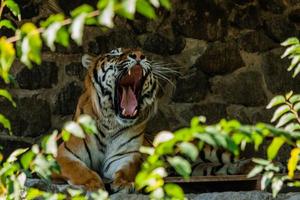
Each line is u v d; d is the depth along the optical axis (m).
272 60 13.43
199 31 13.25
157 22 13.10
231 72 13.28
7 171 4.55
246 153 12.79
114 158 10.94
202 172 11.81
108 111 10.90
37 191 4.81
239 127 3.82
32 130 12.45
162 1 3.73
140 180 4.09
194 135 3.74
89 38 12.79
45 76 12.59
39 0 12.70
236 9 13.45
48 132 12.52
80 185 9.98
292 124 5.18
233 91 13.21
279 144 4.07
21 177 4.66
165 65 12.98
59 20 3.72
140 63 10.78
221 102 13.14
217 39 13.30
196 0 13.32
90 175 10.26
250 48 13.40
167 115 12.89
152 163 3.97
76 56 12.73
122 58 10.84
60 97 12.60
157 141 3.81
